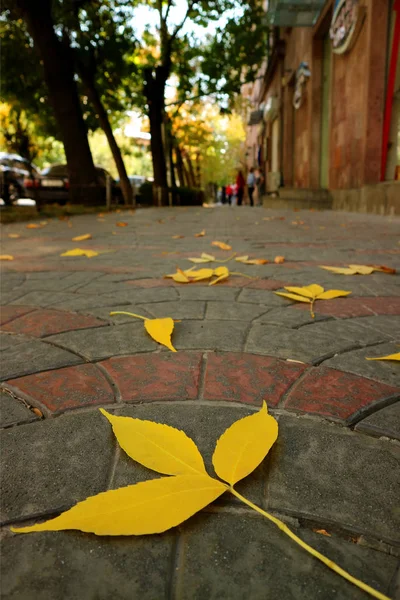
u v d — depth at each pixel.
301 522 0.77
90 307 2.08
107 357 1.48
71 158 12.58
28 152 9.57
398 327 1.76
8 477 0.89
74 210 10.46
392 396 1.20
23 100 15.34
